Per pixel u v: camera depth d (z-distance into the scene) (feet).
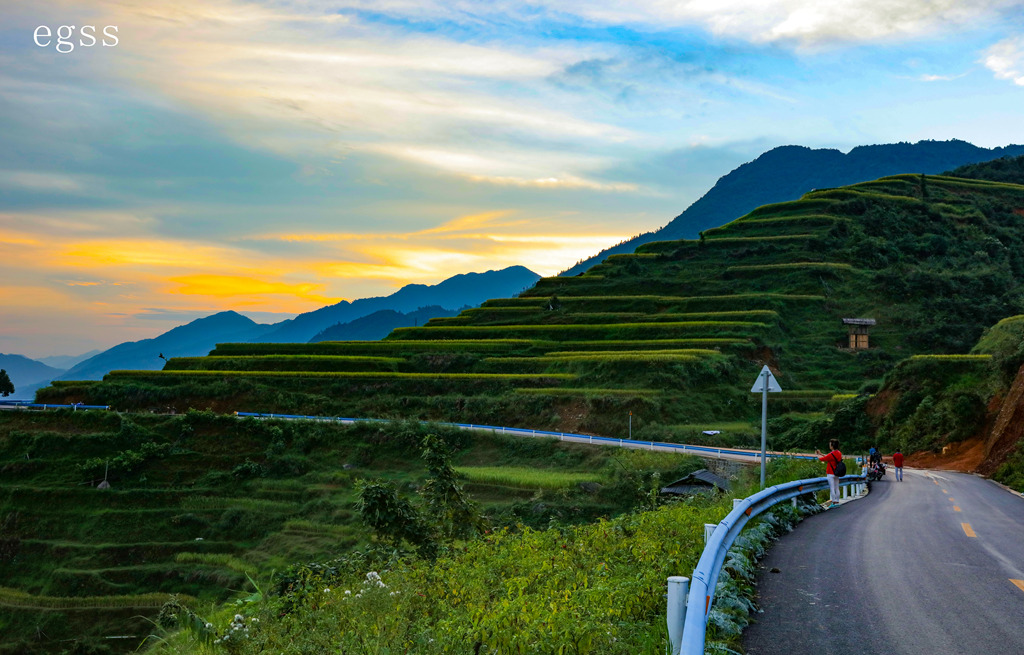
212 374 279.49
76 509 179.73
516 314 375.25
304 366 294.87
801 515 57.00
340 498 178.70
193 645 28.07
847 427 208.74
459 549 43.98
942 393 191.93
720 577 28.73
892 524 52.39
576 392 241.14
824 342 319.68
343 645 21.67
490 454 198.90
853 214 451.94
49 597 142.31
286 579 40.32
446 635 21.99
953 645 22.52
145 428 218.79
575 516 143.33
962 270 392.27
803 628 24.41
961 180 545.44
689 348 288.51
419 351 311.47
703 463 160.25
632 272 412.77
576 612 21.35
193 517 172.86
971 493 88.94
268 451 206.49
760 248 412.77
